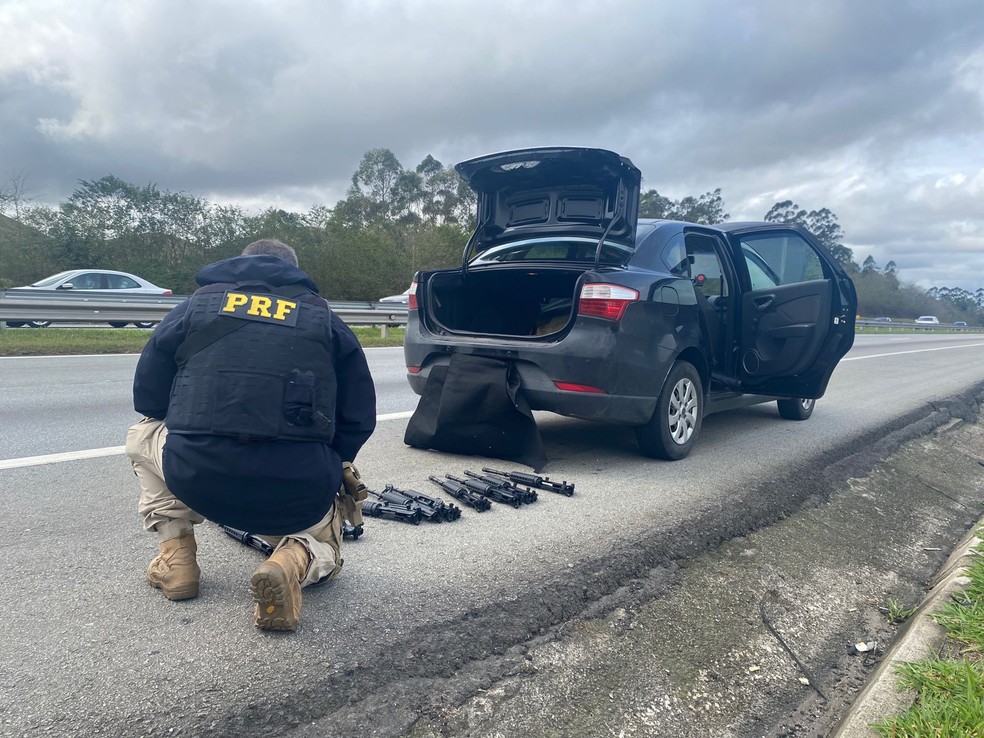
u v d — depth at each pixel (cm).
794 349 602
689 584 334
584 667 257
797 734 240
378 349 1495
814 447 600
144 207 3366
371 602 274
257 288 240
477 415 477
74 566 300
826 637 310
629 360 451
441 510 370
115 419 623
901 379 1237
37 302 1304
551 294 550
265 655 234
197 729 198
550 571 311
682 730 233
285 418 227
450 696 228
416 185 6066
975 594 313
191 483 227
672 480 471
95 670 221
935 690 231
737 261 585
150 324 1593
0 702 203
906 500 531
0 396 726
